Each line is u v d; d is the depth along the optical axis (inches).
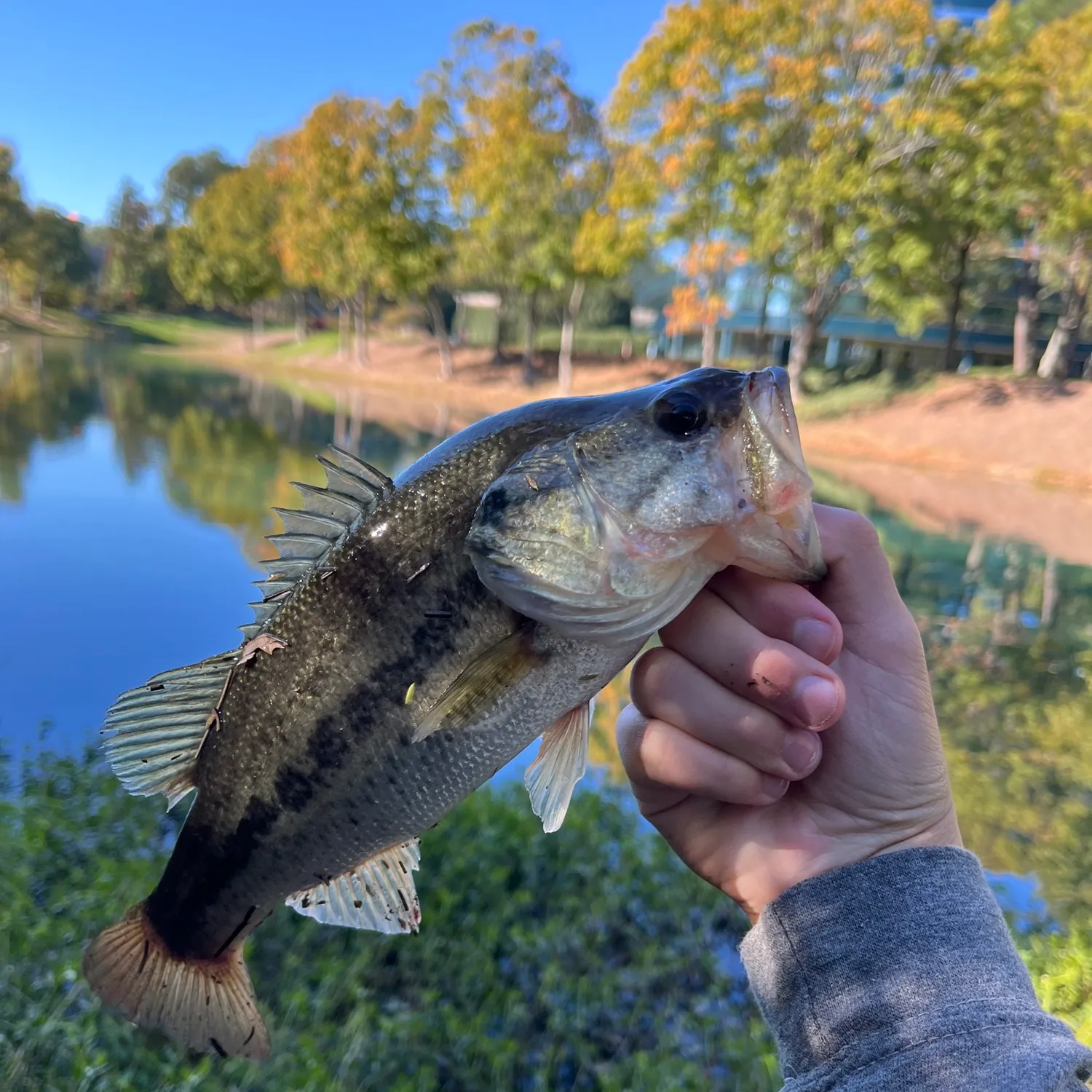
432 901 25.4
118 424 119.9
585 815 30.0
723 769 10.9
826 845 11.3
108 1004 13.7
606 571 11.5
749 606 11.0
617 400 12.2
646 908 26.2
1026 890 27.8
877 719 11.4
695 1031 22.0
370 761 12.5
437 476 12.4
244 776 13.0
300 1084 18.4
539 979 23.5
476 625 12.1
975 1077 8.8
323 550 12.8
